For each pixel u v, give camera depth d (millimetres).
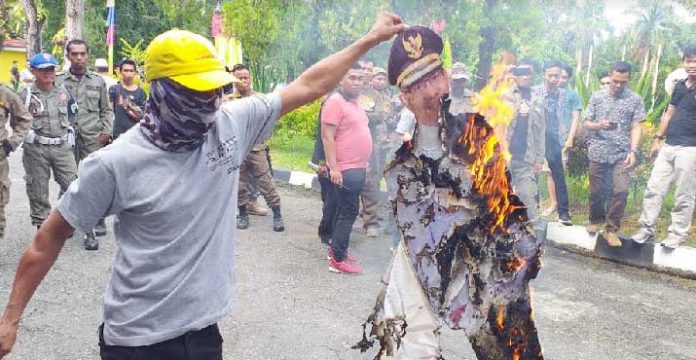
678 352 4164
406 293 2922
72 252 5961
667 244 6027
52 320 4352
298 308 4703
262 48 11023
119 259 2166
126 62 7133
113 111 7117
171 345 2193
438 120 2885
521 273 2973
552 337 4344
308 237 6855
